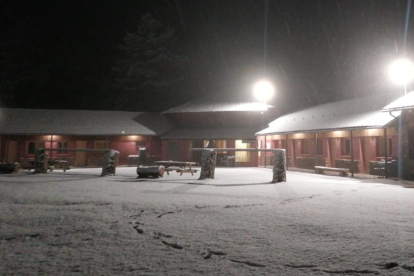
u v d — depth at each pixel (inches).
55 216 354.9
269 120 1578.5
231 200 472.1
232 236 273.6
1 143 1429.6
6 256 224.7
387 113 924.6
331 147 1189.7
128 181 756.0
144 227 305.1
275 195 526.3
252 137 1491.1
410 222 323.9
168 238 267.9
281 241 258.5
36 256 224.7
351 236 271.7
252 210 390.9
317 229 295.4
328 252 231.0
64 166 1108.5
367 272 195.9
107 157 919.0
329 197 503.8
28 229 298.5
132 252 233.8
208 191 575.2
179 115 1638.8
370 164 981.2
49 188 611.8
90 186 647.8
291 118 1413.6
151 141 1603.1
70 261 215.2
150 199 478.0
